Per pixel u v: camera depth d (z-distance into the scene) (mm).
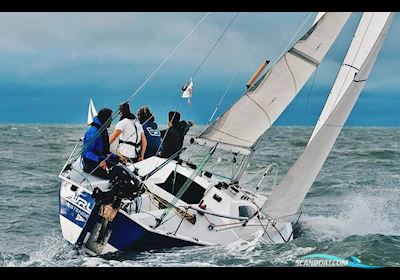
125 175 15148
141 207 16719
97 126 16938
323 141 16531
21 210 21875
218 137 16672
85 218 15305
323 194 26812
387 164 38719
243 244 16000
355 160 41000
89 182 16375
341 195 26484
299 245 16203
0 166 34938
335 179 31547
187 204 16688
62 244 16188
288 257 15125
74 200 15570
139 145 18609
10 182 28469
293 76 16594
